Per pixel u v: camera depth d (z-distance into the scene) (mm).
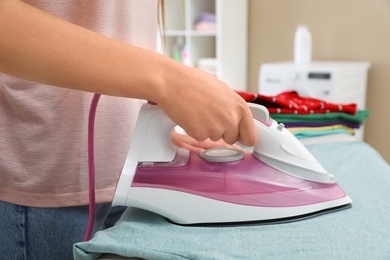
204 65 2785
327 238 511
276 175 605
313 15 2453
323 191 599
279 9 2578
